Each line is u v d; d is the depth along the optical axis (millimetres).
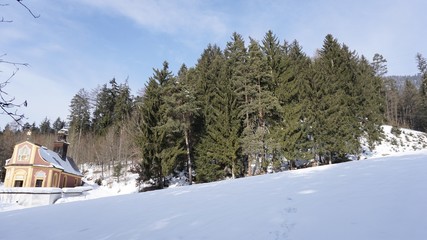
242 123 28484
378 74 63312
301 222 5570
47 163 35000
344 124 28938
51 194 29609
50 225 7730
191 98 28922
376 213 5473
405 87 68562
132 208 9523
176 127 27203
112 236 6160
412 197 6273
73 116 65375
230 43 41031
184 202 9633
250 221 6113
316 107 28766
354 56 48312
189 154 28531
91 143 54969
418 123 60031
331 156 29734
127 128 46312
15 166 34531
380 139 36844
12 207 27766
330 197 7418
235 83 28125
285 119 26750
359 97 36906
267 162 25422
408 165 11750
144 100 29609
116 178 39844
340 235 4609
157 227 6500
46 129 83875
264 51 31391
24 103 2871
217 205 8422
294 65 37188
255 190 10523
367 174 10625
